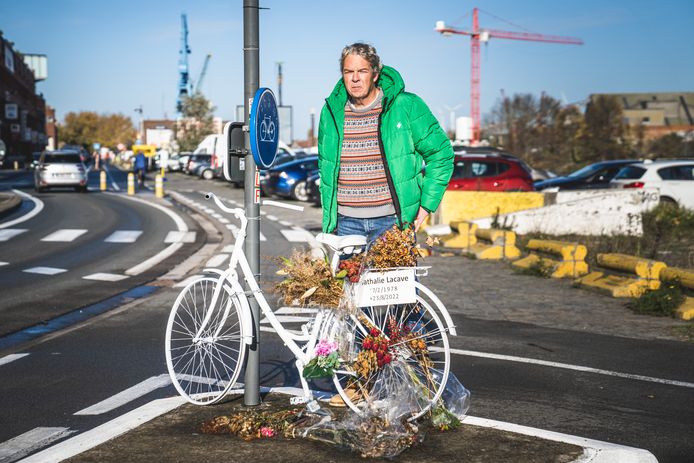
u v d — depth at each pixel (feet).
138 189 131.54
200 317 16.49
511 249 45.93
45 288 35.81
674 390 18.58
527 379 19.54
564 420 16.14
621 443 14.71
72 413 16.89
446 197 62.54
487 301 31.89
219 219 74.33
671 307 28.50
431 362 14.42
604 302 31.58
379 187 15.29
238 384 17.38
